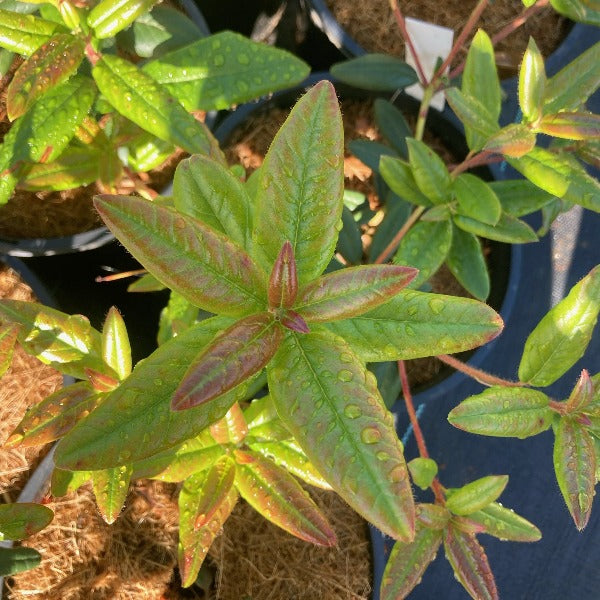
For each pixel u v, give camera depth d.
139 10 0.30
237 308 0.22
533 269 0.60
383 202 0.49
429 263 0.37
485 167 0.49
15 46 0.30
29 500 0.41
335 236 0.23
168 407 0.22
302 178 0.22
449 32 0.43
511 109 0.55
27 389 0.42
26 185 0.36
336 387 0.22
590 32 0.57
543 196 0.39
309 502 0.29
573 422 0.30
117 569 0.43
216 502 0.29
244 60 0.34
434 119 0.50
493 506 0.35
